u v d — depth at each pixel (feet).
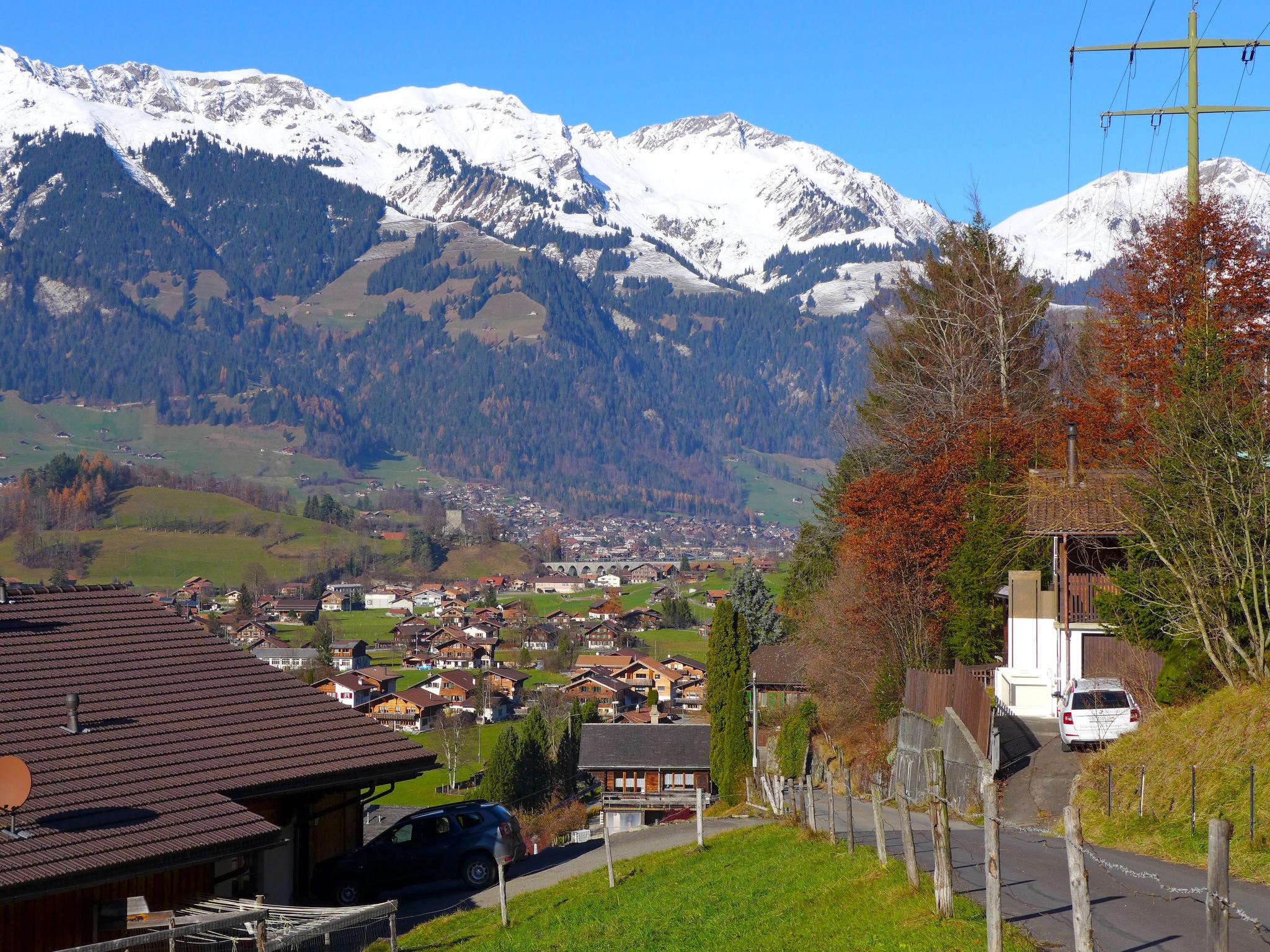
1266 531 79.20
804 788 77.56
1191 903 46.21
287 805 73.67
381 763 73.72
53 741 63.93
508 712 412.36
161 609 83.97
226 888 67.67
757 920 49.65
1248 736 66.23
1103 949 39.29
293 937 51.24
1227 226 142.00
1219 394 84.07
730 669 170.50
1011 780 85.25
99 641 76.69
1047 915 44.45
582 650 593.83
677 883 64.34
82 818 57.88
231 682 77.30
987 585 126.82
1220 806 61.62
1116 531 108.37
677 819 160.04
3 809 54.95
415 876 77.87
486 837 79.92
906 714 109.70
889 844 64.95
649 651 578.25
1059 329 199.21
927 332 161.68
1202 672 84.69
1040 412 155.74
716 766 171.22
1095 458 139.85
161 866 57.06
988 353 159.53
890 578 138.31
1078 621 110.52
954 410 150.82
